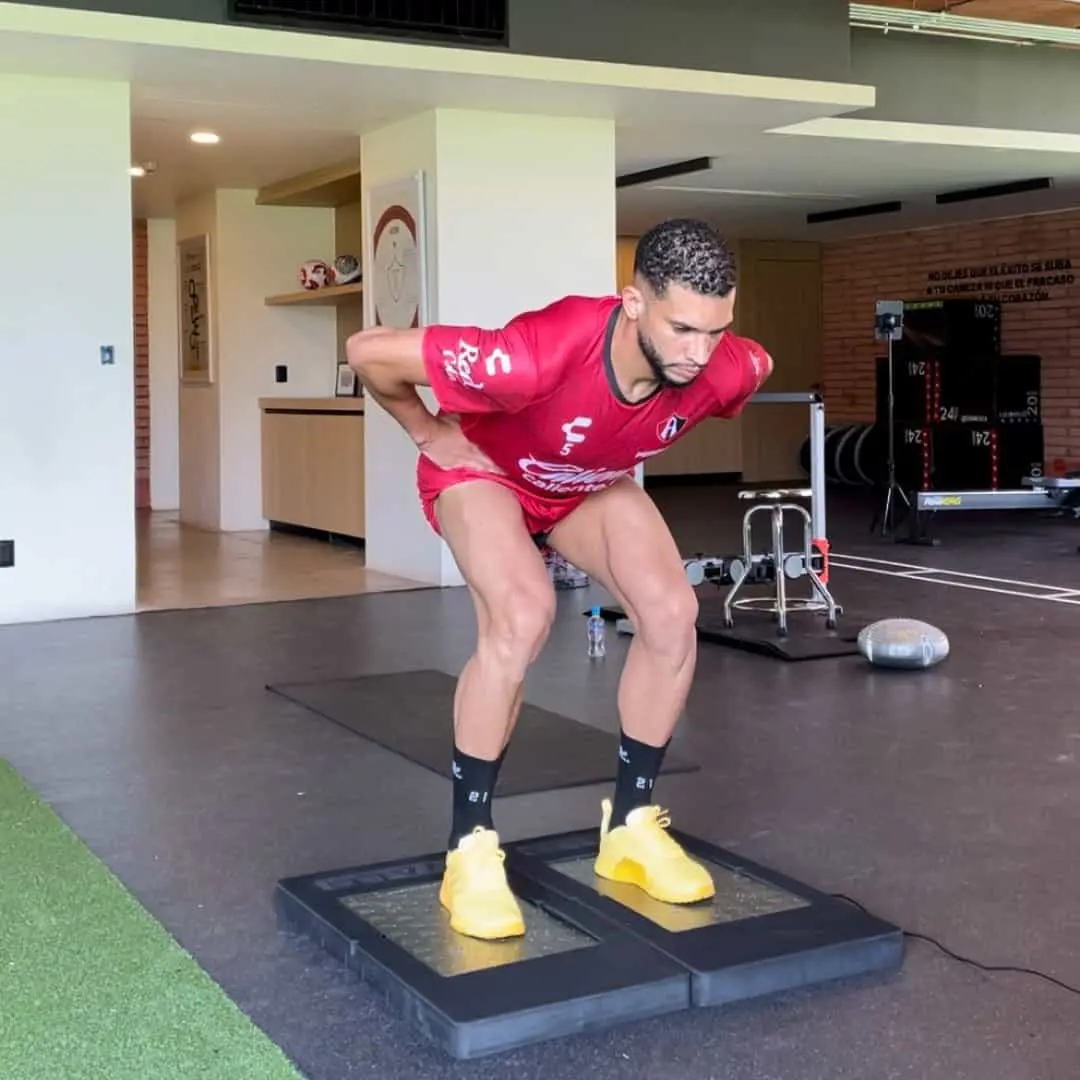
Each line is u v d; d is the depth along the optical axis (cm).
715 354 266
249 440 1090
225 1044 251
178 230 1133
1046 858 353
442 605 738
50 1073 239
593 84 697
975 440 1299
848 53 762
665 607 295
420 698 528
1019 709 508
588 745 461
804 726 486
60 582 699
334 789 417
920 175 1078
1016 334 1370
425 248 766
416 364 256
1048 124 933
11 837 370
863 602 742
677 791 412
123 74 664
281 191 1024
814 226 1420
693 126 828
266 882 341
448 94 716
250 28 621
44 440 688
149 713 510
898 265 1488
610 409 257
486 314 773
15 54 621
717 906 299
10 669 584
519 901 301
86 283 687
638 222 1373
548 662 595
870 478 1447
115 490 706
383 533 847
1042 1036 257
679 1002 264
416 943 282
